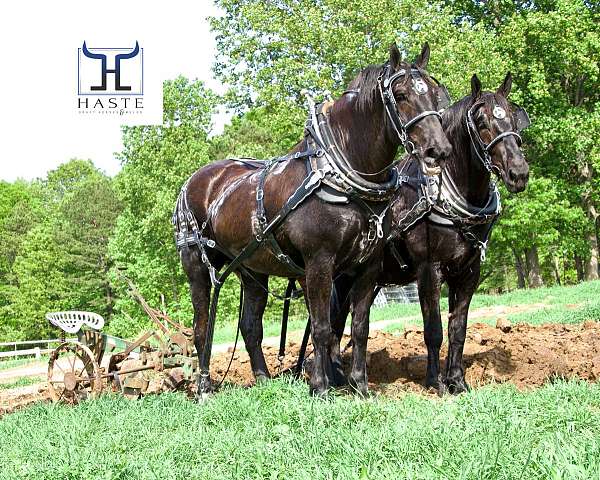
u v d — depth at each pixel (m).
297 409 5.73
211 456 5.12
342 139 6.48
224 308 35.12
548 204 31.20
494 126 6.99
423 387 7.85
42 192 79.62
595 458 4.10
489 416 5.26
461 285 7.51
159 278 37.16
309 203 6.49
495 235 31.52
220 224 7.66
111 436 5.89
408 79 6.13
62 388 9.40
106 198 56.59
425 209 7.24
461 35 28.70
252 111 33.53
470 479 3.90
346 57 26.84
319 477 4.25
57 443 6.01
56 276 54.16
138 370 8.51
